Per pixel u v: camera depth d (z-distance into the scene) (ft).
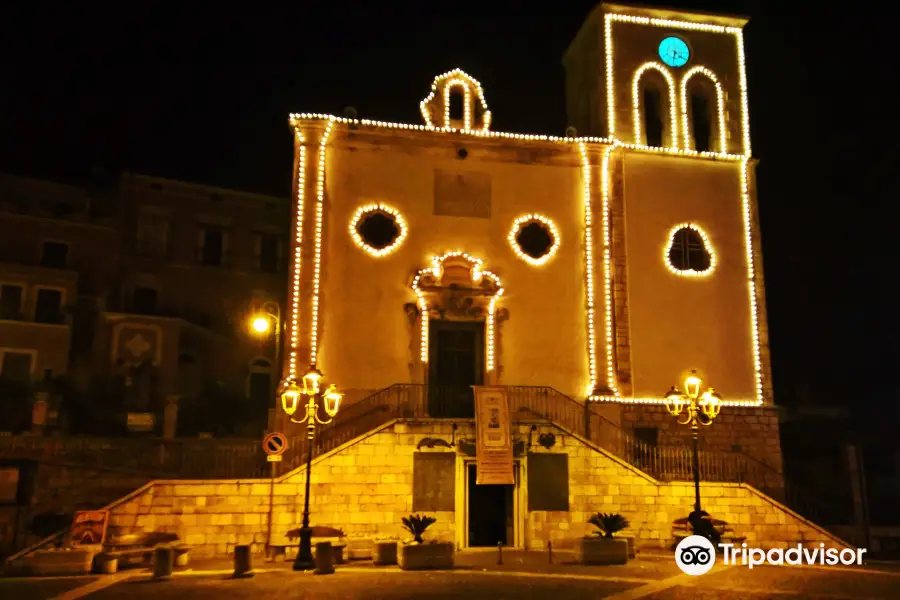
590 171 87.97
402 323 81.10
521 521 70.64
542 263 84.94
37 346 107.55
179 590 49.32
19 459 78.74
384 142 84.89
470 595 46.60
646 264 87.25
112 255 118.73
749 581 52.80
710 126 95.61
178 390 113.80
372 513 68.80
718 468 80.84
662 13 96.12
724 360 86.63
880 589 50.11
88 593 48.73
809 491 98.43
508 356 82.02
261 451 76.69
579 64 102.99
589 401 81.00
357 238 82.12
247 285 125.80
